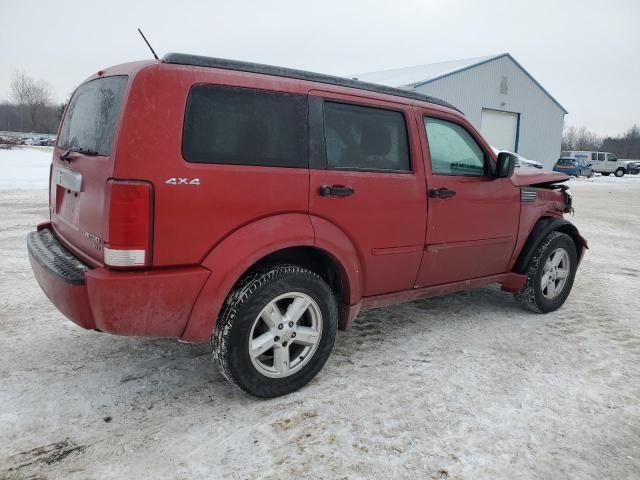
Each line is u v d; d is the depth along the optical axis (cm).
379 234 338
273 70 298
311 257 333
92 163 269
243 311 276
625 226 1138
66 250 312
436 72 2731
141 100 248
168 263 256
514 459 251
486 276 432
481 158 409
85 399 296
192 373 332
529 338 411
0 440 255
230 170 269
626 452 261
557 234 462
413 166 357
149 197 246
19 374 324
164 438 260
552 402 308
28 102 10012
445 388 321
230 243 270
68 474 231
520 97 2927
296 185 294
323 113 312
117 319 248
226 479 230
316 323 311
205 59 273
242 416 282
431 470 240
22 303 461
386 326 429
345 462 244
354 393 311
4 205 1113
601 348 395
